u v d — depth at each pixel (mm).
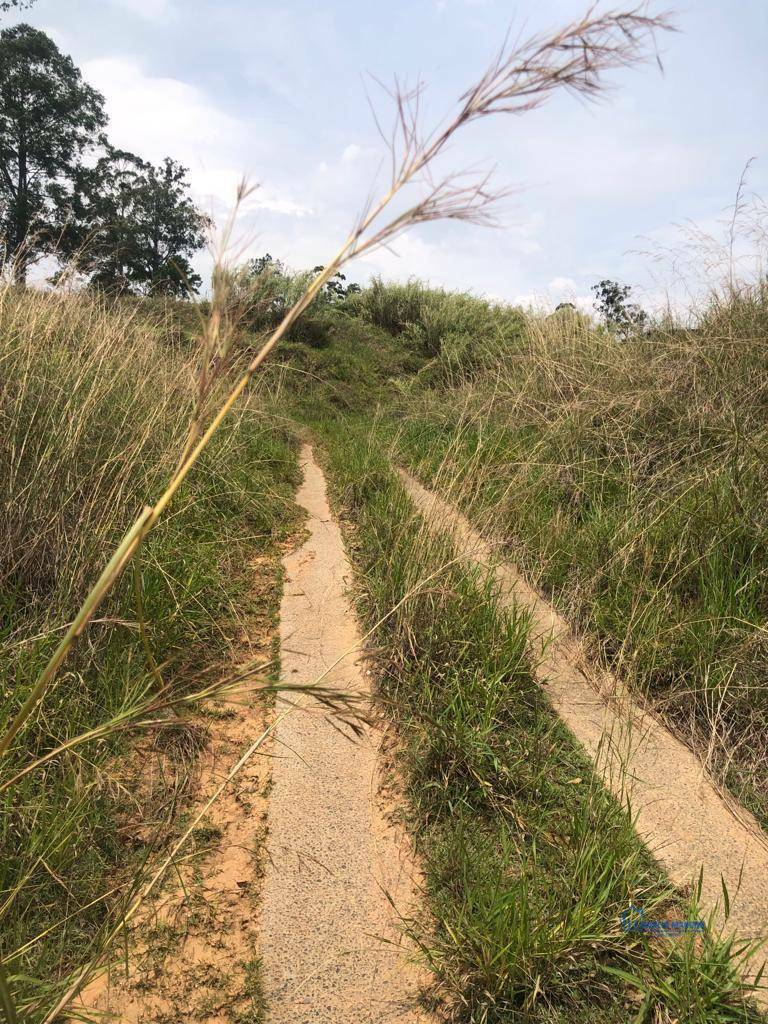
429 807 2406
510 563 4176
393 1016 1724
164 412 4457
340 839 2297
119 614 3014
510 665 3020
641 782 2547
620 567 3738
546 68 912
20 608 2977
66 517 3260
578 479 4895
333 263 963
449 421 7258
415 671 3096
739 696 2826
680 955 1787
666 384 5109
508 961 1762
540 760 2609
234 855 2215
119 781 2436
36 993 1637
